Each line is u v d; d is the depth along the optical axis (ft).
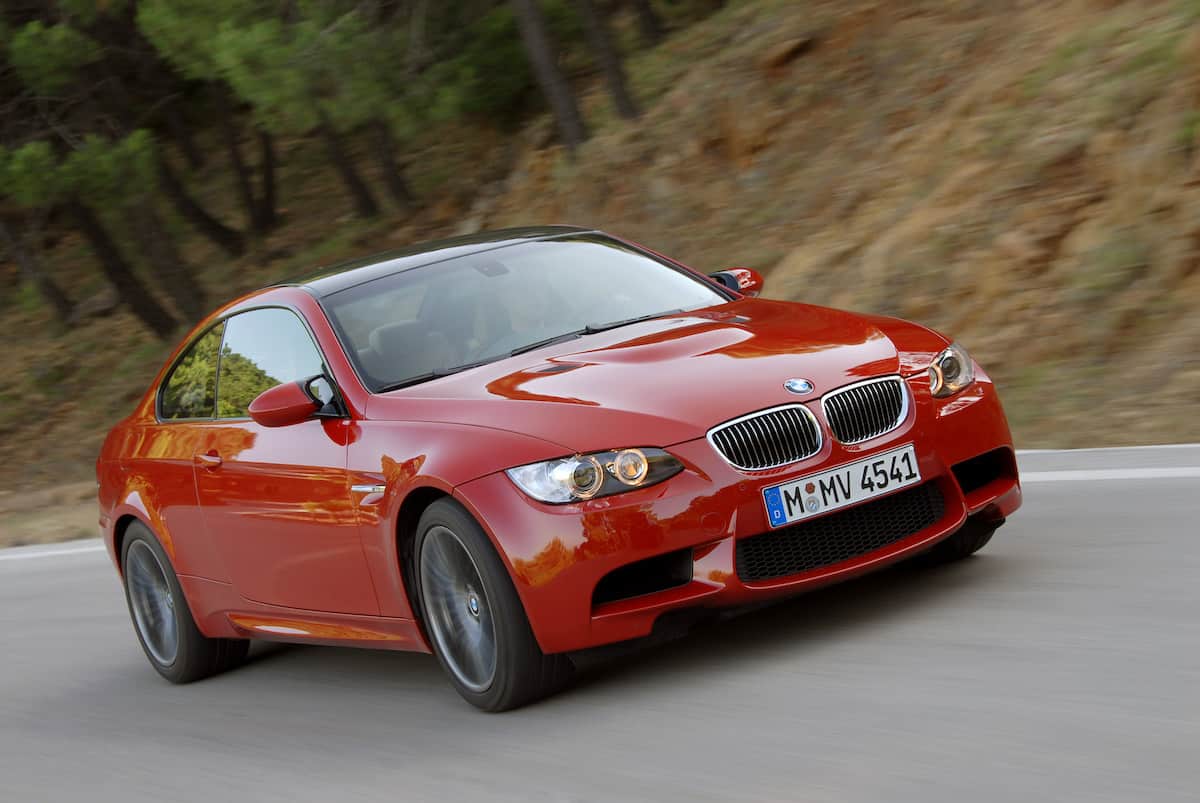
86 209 82.23
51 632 26.45
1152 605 14.94
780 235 51.03
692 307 19.07
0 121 73.36
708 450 14.64
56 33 69.21
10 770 17.71
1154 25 37.68
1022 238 35.88
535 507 14.42
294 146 102.58
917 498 15.89
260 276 87.61
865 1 57.21
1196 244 31.50
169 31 62.23
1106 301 32.45
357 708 17.37
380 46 63.26
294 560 18.01
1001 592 16.33
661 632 14.79
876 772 11.44
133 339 89.71
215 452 19.42
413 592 16.35
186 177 104.22
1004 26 49.01
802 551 15.11
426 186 83.25
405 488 15.62
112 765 17.06
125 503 21.56
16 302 101.86
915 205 41.83
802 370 15.57
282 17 62.69
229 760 16.19
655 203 59.57
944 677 13.65
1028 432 28.45
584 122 68.59
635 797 12.04
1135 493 20.70
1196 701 11.82
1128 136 35.24
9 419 85.35
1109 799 10.02
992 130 40.91
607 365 15.99
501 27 70.90
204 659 21.15
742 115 58.03
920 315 37.45
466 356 17.61
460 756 14.32
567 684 15.46
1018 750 11.35
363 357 17.72
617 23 80.64
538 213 67.62
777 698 13.97
